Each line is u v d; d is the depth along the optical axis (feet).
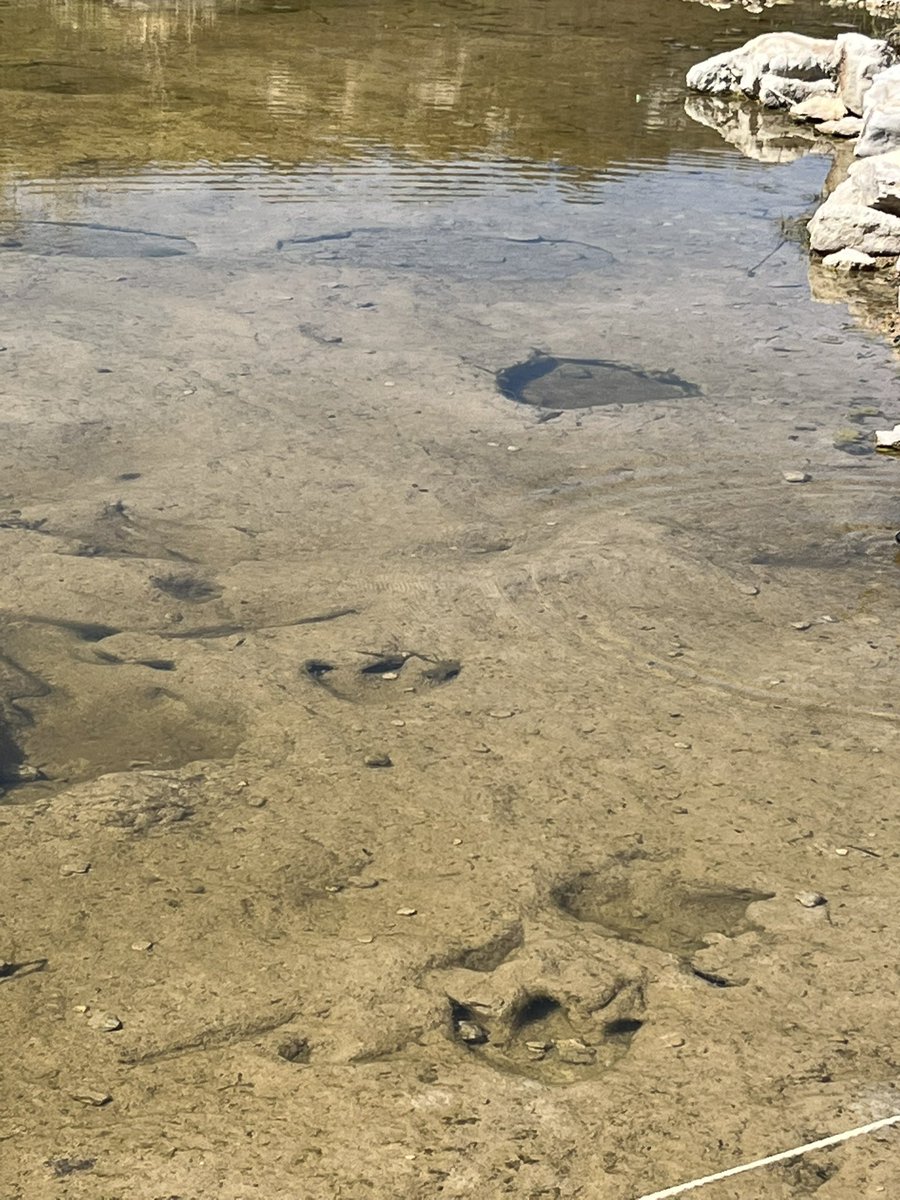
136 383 24.93
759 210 38.29
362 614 18.38
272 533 20.27
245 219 34.83
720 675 17.40
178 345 26.66
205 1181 11.22
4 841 14.42
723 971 13.30
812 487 21.97
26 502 20.88
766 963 13.38
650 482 22.00
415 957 13.26
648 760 15.90
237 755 15.79
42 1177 11.21
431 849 14.53
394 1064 12.25
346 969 13.11
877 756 16.12
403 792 15.28
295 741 16.02
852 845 14.82
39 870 14.08
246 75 51.80
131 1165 11.33
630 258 33.32
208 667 17.21
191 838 14.57
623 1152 11.56
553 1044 12.52
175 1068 12.14
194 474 21.86
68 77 49.88
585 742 16.14
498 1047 12.48
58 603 18.40
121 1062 12.17
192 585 18.98
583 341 27.68
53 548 19.66
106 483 21.52
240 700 16.65
